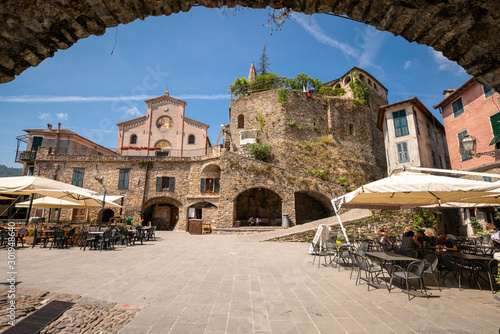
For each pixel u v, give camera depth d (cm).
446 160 2527
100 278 580
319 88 3109
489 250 895
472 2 284
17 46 303
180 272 659
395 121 2003
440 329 343
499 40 306
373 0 308
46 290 477
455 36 327
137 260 820
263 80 3044
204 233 1998
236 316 383
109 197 1571
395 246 800
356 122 2923
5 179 914
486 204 838
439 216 1556
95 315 379
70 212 2381
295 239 1423
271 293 495
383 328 346
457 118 1645
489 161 1386
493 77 343
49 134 2889
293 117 2734
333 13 337
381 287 547
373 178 2761
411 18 321
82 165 2458
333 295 488
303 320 371
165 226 2509
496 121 1342
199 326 348
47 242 1216
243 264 781
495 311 410
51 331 327
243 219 2402
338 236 962
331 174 2569
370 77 3247
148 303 431
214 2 328
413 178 570
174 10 324
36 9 277
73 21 302
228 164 2156
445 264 584
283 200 2048
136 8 308
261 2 334
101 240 1030
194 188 2377
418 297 483
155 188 2397
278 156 2586
